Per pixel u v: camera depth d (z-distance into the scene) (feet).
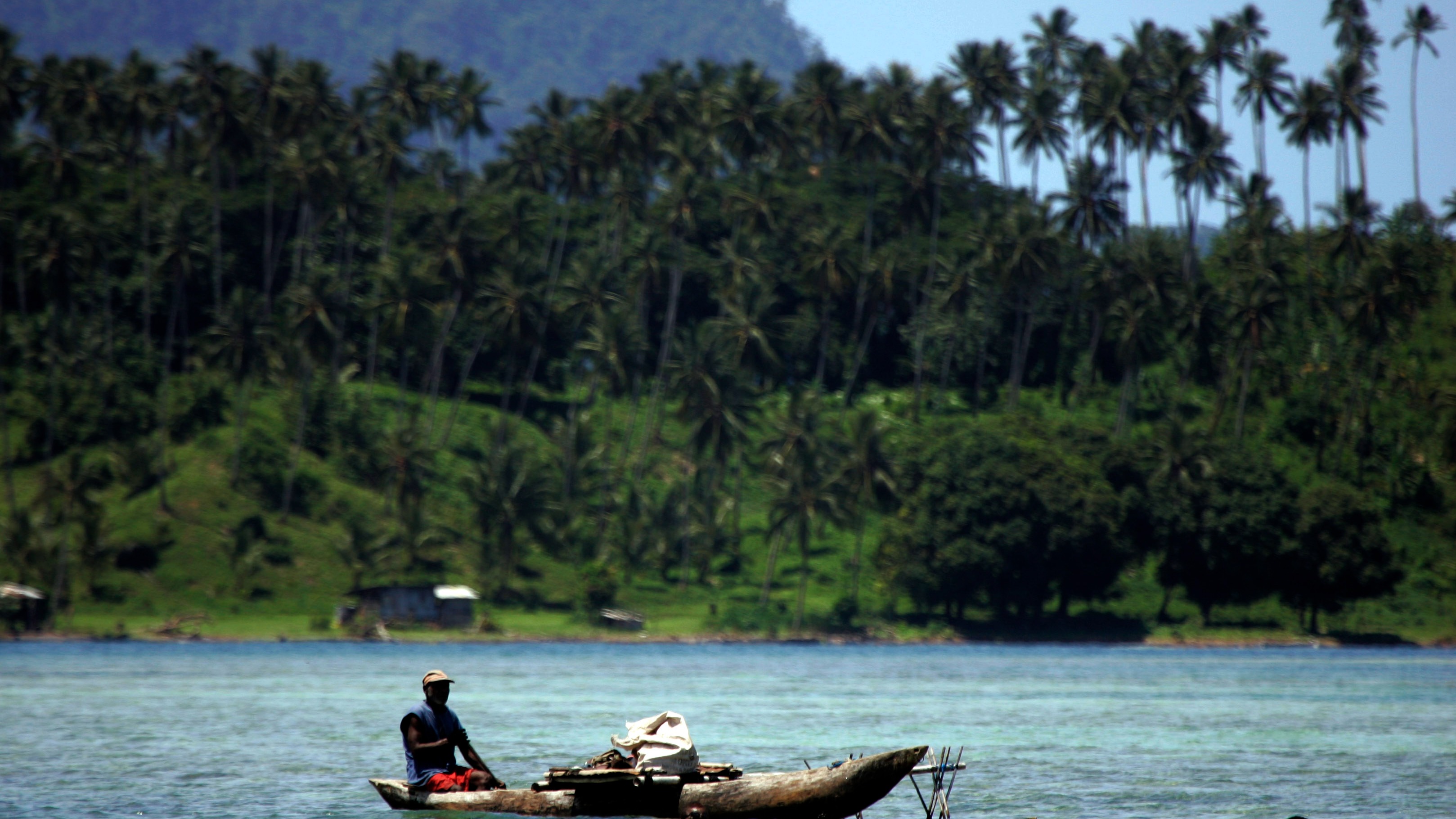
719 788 262.47
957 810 309.83
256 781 349.82
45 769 373.20
